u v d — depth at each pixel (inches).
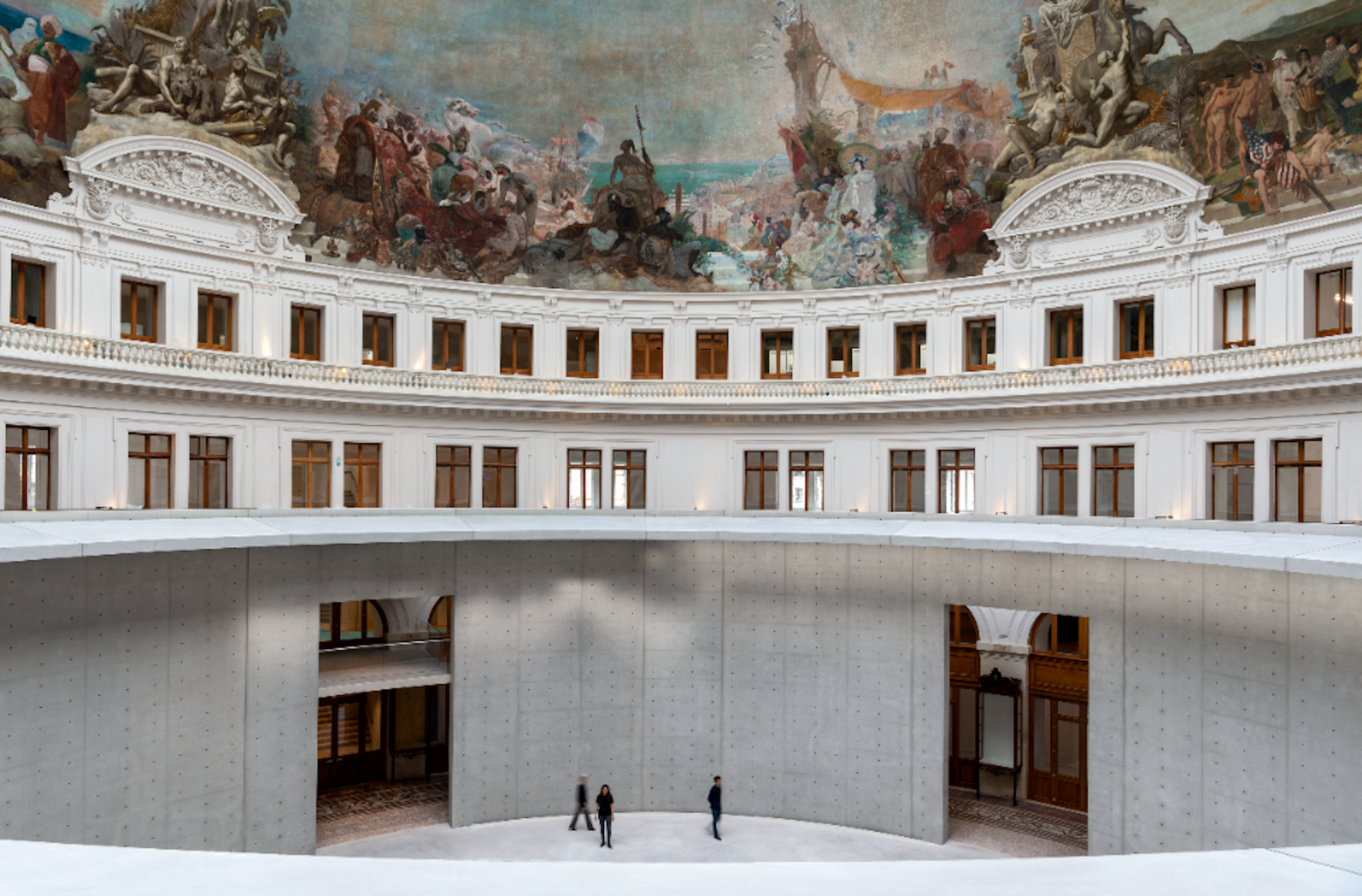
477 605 971.3
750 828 964.0
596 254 1243.2
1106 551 733.9
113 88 972.6
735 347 1234.6
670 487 1206.3
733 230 1242.6
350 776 1054.4
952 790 1058.7
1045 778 1020.5
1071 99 1078.4
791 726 991.6
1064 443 1060.5
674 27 1217.4
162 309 1013.2
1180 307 1014.4
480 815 964.0
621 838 932.0
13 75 905.5
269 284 1083.3
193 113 1026.1
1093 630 850.8
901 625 949.8
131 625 747.4
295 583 869.8
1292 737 714.8
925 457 1147.9
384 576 924.0
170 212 1015.6
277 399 1045.2
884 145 1194.0
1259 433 927.7
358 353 1136.2
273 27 1071.0
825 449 1182.3
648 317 1239.5
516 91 1214.3
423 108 1176.8
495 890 160.9
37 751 681.0
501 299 1208.2
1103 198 1066.7
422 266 1181.7
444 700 1088.2
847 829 961.5
